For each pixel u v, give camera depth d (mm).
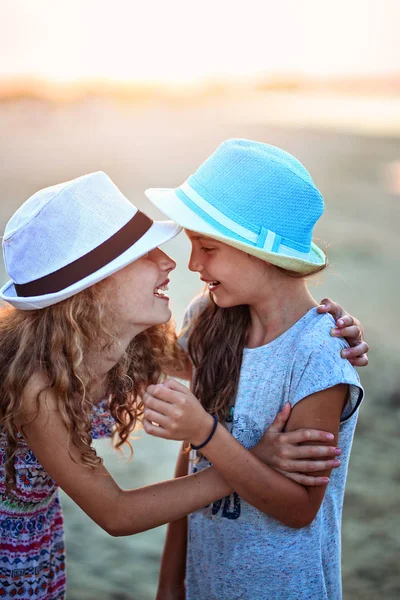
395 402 5559
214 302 2035
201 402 2002
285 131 36656
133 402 2094
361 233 13906
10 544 1963
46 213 1780
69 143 29703
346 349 1780
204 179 1851
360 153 28609
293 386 1809
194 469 2045
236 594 1928
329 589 1984
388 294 9469
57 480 1815
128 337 1926
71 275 1784
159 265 1896
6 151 25859
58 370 1763
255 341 1950
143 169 22406
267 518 1883
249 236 1771
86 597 3045
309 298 1919
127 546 3600
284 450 1747
